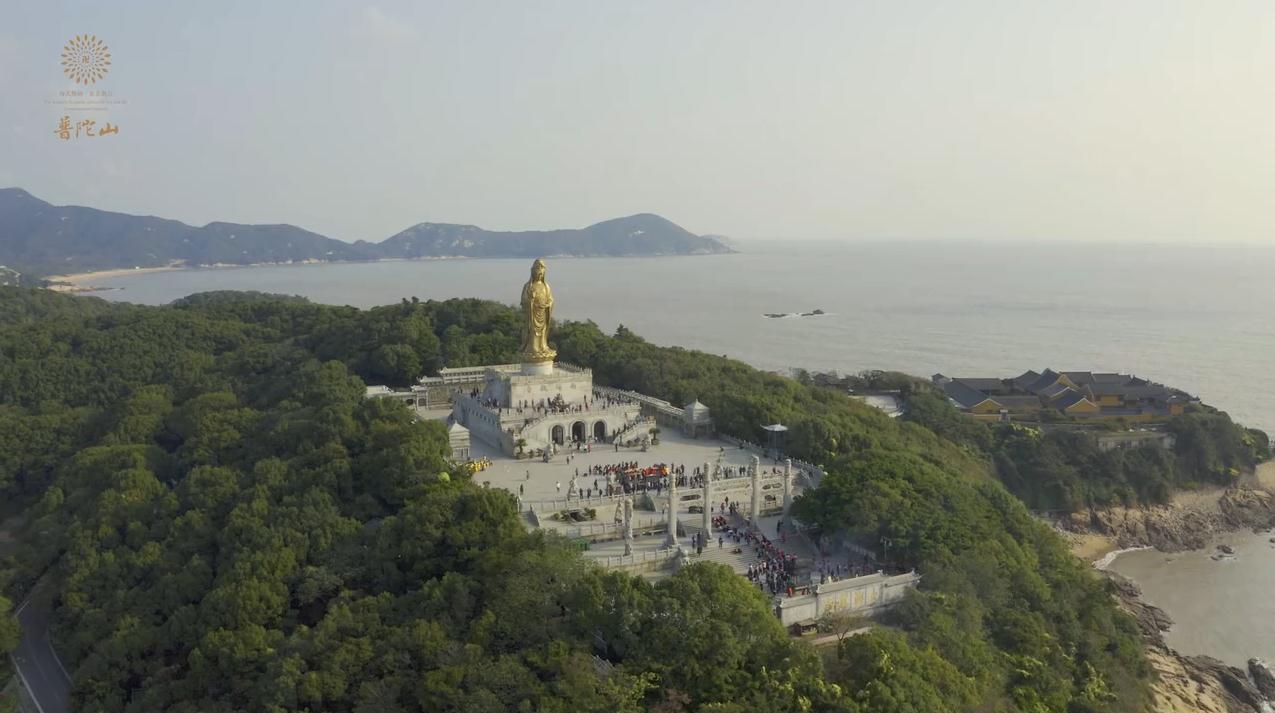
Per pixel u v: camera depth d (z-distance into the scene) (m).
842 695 71.31
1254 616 137.12
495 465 128.62
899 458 118.75
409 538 93.19
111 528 112.50
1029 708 84.31
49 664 102.50
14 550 126.50
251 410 151.25
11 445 158.50
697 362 185.25
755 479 110.19
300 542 96.25
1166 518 179.25
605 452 137.00
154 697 82.69
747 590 81.94
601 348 192.88
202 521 108.50
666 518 108.19
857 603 90.88
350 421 122.94
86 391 195.50
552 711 67.69
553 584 83.81
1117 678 99.31
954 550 99.88
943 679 77.19
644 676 72.00
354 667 76.62
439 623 80.38
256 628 83.94
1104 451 192.50
